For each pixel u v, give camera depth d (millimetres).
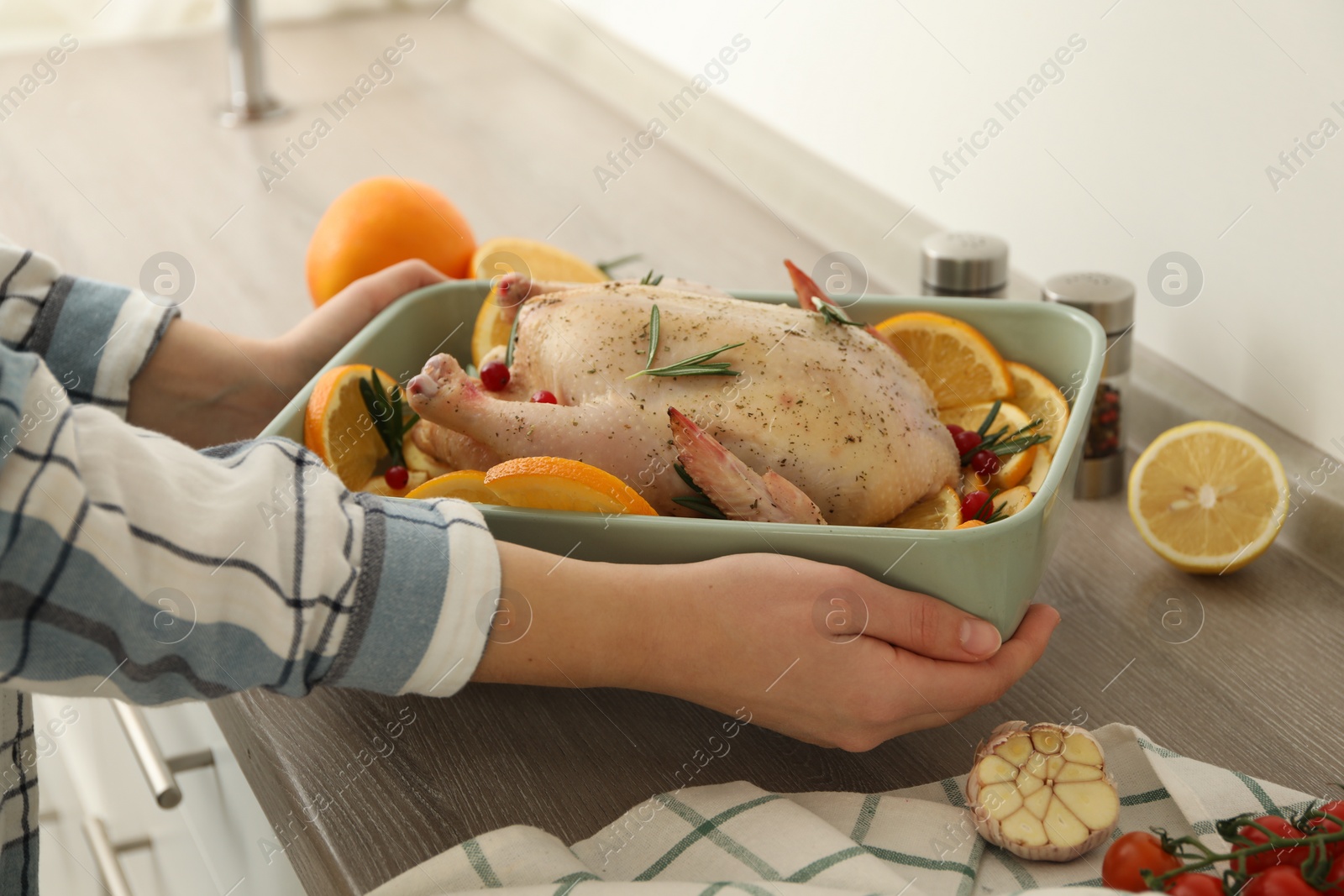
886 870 798
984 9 1150
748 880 802
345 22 2023
